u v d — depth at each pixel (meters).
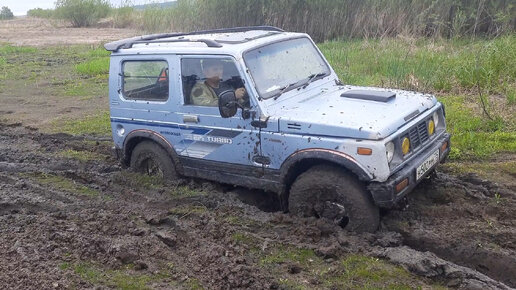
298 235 5.69
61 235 5.82
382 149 5.21
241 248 5.49
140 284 5.03
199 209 6.45
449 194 6.46
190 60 6.43
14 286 5.00
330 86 6.69
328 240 5.54
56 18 32.38
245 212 6.27
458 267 5.02
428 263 5.05
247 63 6.07
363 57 13.84
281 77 6.30
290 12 17.72
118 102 7.23
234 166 6.32
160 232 5.91
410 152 5.64
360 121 5.45
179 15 20.08
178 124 6.66
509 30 15.15
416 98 6.19
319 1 17.50
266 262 5.27
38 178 7.83
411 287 4.80
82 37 25.89
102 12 31.06
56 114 12.02
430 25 16.12
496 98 10.25
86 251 5.55
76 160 8.73
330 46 16.09
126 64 7.08
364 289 4.80
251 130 6.00
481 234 5.66
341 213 5.71
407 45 14.58
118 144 7.47
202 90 6.40
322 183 5.65
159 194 6.87
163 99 6.79
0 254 5.59
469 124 8.89
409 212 6.13
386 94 6.09
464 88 10.87
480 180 6.96
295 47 6.69
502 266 5.25
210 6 18.66
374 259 5.23
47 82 15.59
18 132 10.66
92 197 7.05
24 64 18.88
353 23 17.33
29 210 6.76
